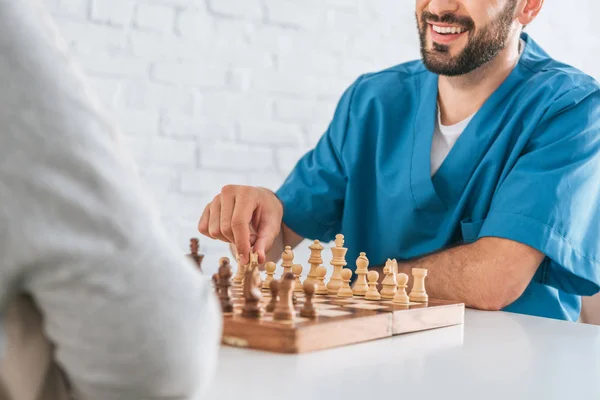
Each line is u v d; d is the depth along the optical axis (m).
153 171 2.30
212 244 2.39
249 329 0.86
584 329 1.14
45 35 0.50
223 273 0.96
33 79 0.48
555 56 2.86
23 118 0.47
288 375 0.73
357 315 0.96
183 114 2.34
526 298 1.61
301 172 1.95
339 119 1.92
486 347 0.95
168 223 2.33
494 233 1.50
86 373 0.51
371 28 2.58
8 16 0.48
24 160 0.47
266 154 2.46
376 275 1.21
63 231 0.48
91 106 0.50
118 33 2.25
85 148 0.48
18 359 0.51
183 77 2.33
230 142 2.40
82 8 2.20
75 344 0.50
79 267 0.48
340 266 1.31
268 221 1.64
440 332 1.06
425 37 1.71
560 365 0.86
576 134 1.57
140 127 2.28
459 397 0.68
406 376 0.76
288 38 2.47
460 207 1.66
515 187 1.53
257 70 2.43
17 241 0.47
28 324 0.52
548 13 2.84
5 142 0.47
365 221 1.85
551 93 1.62
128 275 0.49
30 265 0.47
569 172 1.53
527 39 1.86
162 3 2.30
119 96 2.25
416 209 1.73
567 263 1.49
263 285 1.32
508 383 0.75
